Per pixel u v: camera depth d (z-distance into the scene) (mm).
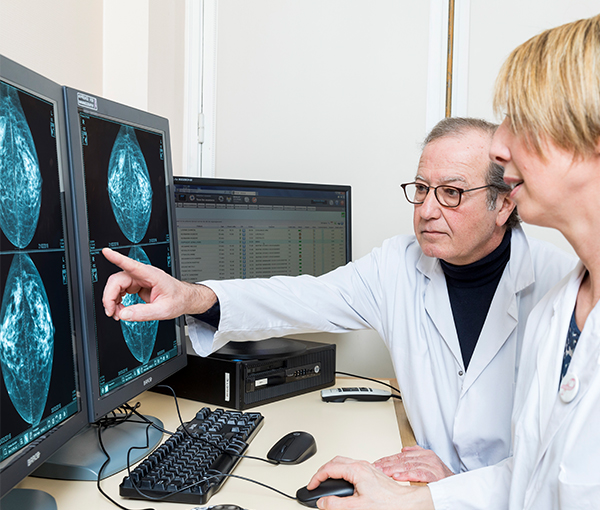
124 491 731
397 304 1245
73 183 768
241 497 763
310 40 1766
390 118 1733
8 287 608
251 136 1807
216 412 1069
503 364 1066
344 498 738
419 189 1091
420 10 1710
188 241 1333
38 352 669
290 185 1477
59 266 733
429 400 1145
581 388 562
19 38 1086
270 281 1216
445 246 1052
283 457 888
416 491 757
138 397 1240
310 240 1520
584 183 526
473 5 1695
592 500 523
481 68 1704
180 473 779
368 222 1754
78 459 814
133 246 946
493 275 1127
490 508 726
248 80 1801
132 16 1467
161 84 1585
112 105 883
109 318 851
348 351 1771
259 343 1375
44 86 704
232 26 1801
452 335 1123
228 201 1392
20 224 638
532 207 577
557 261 1123
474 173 1007
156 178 1042
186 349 1257
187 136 1803
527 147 547
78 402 768
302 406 1227
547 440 593
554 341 649
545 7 1663
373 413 1189
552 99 504
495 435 1045
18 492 724
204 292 1015
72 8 1291
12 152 623
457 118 1098
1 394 587
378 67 1733
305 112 1776
